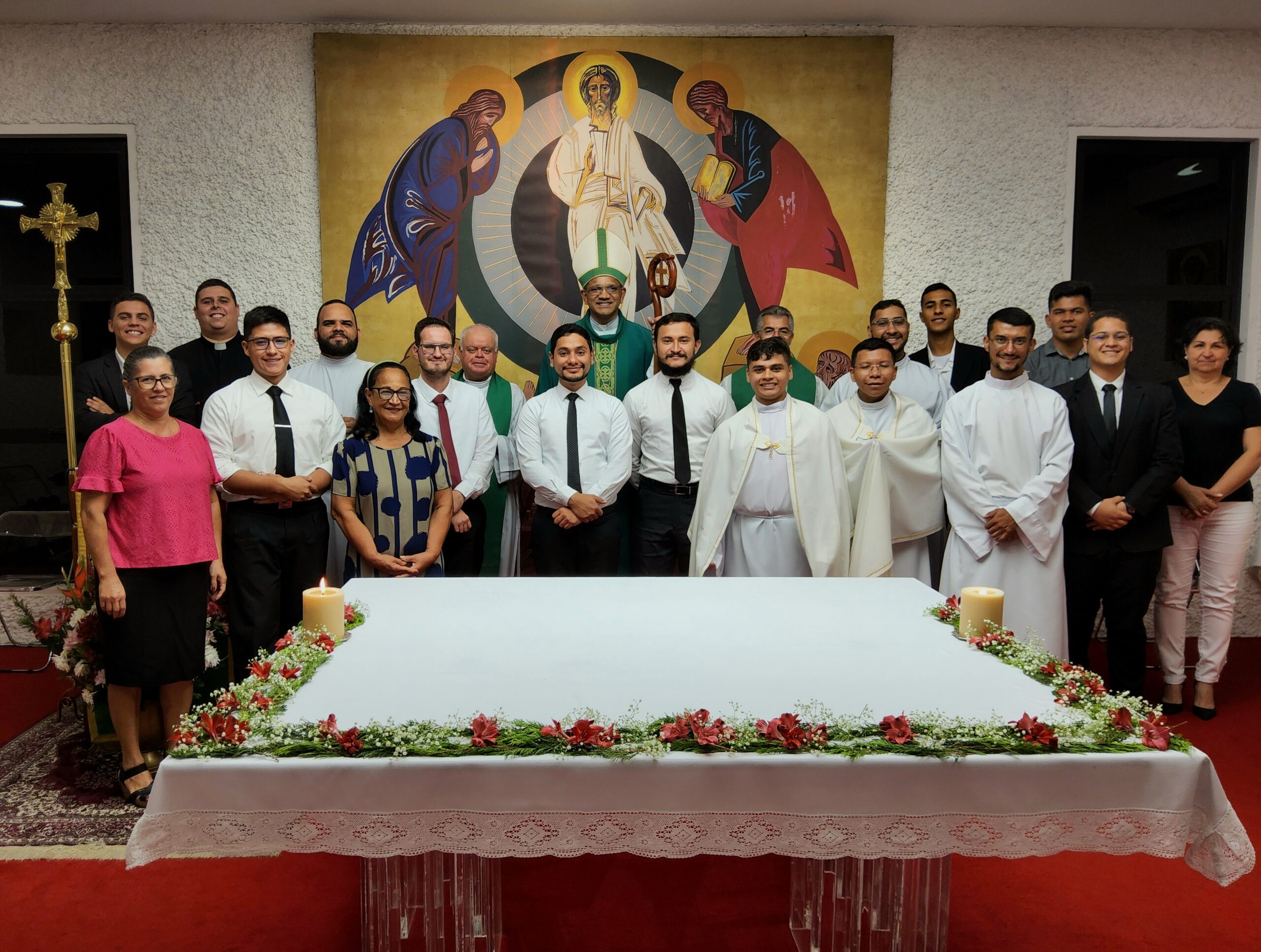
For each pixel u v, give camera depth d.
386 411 3.32
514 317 4.74
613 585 2.66
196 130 4.62
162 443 2.84
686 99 4.65
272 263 4.70
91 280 4.88
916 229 4.77
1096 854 2.68
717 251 4.73
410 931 2.13
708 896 2.46
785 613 2.35
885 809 1.51
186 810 1.47
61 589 3.39
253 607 3.39
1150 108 4.74
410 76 4.60
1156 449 3.54
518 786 1.48
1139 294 4.97
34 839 2.73
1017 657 1.94
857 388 3.85
